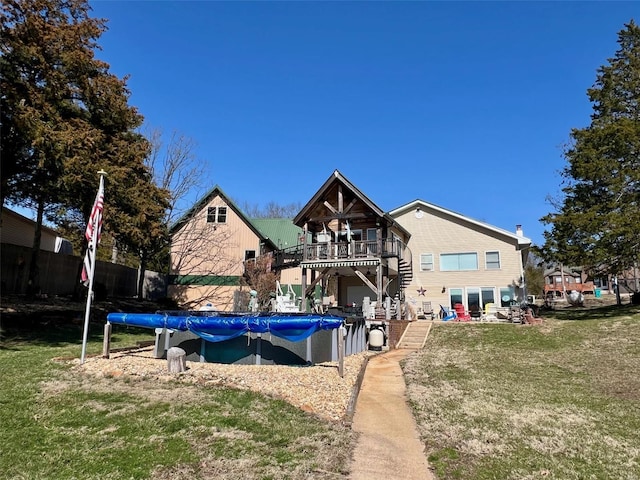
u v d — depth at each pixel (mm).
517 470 4906
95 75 15594
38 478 4195
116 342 13219
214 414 6328
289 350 10570
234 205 29453
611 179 19219
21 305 16359
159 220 20969
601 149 19844
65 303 18734
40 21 13359
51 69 13695
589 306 28906
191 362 10633
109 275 25031
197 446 5164
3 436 5195
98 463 4590
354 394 8164
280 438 5586
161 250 27859
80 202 14703
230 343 10781
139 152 17500
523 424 6621
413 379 10086
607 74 22406
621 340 14383
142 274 25703
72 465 4520
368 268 22125
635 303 23438
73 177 12906
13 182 14461
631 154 19641
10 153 13523
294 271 29922
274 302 22250
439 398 8234
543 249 20500
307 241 23328
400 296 23781
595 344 14297
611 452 5520
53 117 13039
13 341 12047
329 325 9906
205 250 28797
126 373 8711
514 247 26141
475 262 26672
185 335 11125
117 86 16250
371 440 5832
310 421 6398
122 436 5379
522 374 10703
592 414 7207
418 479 4645
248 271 26922
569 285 58688
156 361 10297
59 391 7266
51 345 11898
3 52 12797
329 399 7645
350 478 4594
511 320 19984
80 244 26812
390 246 20609
